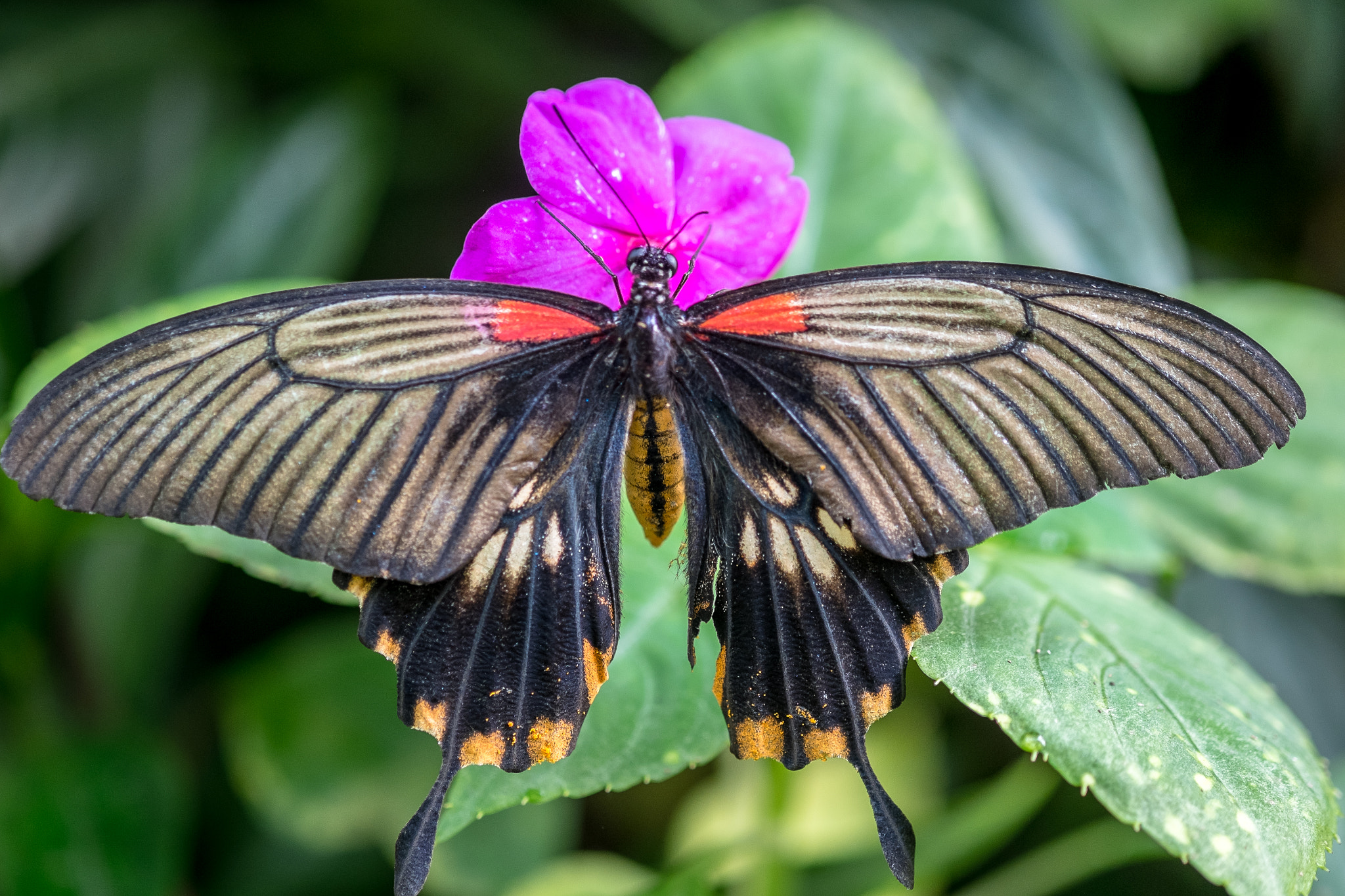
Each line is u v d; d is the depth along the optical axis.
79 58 0.81
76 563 0.68
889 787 0.67
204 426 0.52
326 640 0.70
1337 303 0.64
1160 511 0.62
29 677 0.65
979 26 0.71
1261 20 0.71
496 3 0.84
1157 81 0.72
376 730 0.66
